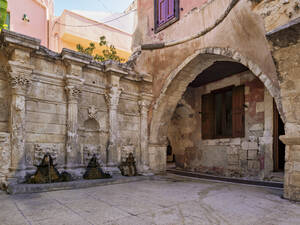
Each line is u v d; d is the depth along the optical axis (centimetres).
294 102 477
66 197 495
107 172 752
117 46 1548
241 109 905
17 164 584
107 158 790
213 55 746
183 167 1152
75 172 678
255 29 555
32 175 603
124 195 523
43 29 1314
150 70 945
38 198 483
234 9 600
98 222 335
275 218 362
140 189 604
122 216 363
